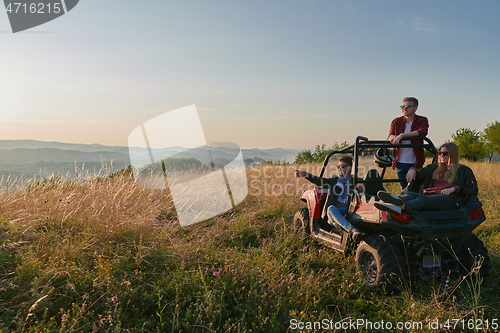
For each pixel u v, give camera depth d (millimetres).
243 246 5410
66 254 4324
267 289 3650
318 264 4527
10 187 6734
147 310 3383
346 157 5137
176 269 4082
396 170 5770
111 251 4492
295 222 5801
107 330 2865
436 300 3330
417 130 5512
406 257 3896
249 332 2984
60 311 3045
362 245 4074
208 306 3217
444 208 3957
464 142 42531
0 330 2803
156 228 5375
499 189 10656
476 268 3732
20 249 4191
